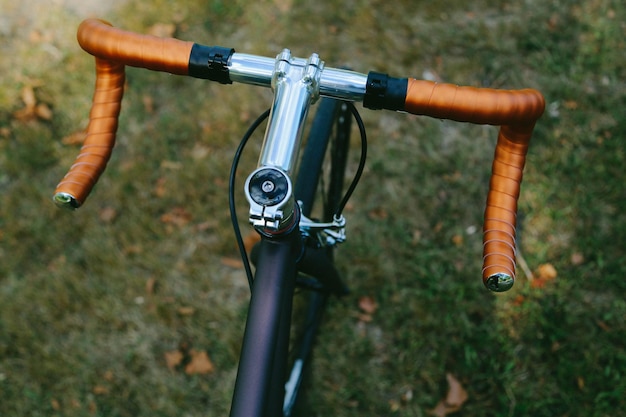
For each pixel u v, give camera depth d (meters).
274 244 1.06
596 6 2.87
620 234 2.31
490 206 1.08
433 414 2.05
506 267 0.98
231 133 2.63
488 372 2.09
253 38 2.91
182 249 2.39
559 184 2.42
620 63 2.71
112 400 2.12
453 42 2.83
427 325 2.18
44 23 2.96
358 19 2.90
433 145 2.56
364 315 2.22
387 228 2.38
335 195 1.81
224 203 2.48
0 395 2.14
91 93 2.76
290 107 0.97
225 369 2.17
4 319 2.25
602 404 2.00
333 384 2.12
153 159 2.58
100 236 2.41
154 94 2.75
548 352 2.12
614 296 2.21
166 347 2.22
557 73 2.71
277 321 1.01
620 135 2.52
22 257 2.38
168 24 2.95
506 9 2.91
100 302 2.28
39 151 2.60
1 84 2.79
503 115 0.97
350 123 1.89
